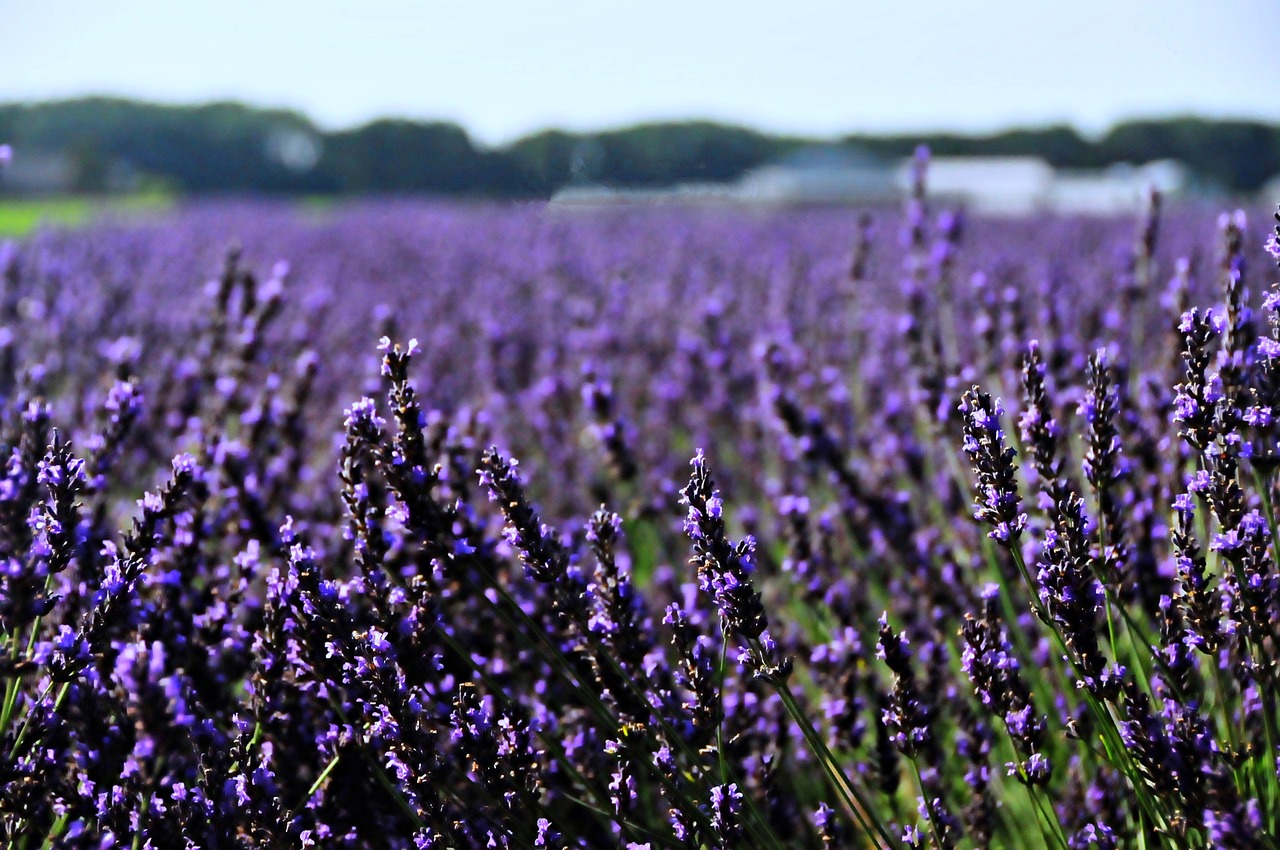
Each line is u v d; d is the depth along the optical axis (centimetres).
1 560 181
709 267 1047
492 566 274
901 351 569
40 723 196
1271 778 200
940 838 215
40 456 210
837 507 408
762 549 398
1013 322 380
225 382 356
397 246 1274
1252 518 196
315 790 220
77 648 192
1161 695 230
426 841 207
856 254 590
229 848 192
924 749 265
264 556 294
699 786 214
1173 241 1013
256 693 218
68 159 3859
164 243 1210
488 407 539
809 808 288
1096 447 228
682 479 491
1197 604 200
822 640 341
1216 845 178
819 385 546
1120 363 339
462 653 212
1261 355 215
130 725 181
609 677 228
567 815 277
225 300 398
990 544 302
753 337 698
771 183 3450
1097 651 202
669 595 342
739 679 266
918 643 333
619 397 571
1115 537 230
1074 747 288
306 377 346
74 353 560
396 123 3872
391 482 213
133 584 206
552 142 3253
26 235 1185
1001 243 1164
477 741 206
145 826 187
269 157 4350
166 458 409
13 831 196
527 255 1145
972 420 210
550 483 491
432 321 782
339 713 213
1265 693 200
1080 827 249
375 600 213
